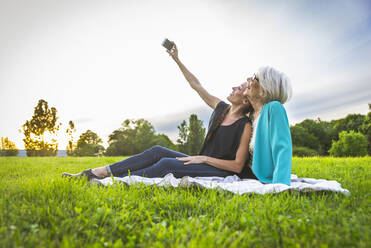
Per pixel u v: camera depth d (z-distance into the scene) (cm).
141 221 148
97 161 787
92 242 118
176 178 247
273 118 244
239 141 268
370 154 3603
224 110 289
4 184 229
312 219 140
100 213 144
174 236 124
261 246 114
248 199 186
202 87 361
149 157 268
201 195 200
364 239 114
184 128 4838
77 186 206
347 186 250
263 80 262
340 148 3275
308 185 210
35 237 115
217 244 109
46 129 5197
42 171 441
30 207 155
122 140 5659
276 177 226
